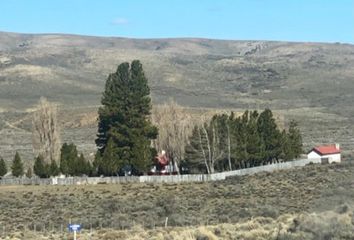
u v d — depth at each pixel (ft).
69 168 286.46
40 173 283.59
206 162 308.60
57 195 244.01
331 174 249.14
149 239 118.32
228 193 233.96
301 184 235.61
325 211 116.06
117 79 302.25
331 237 94.02
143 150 289.94
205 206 203.10
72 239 132.98
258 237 107.65
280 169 286.46
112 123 298.56
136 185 264.72
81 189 256.32
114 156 289.12
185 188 254.27
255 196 222.28
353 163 279.28
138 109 299.99
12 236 145.28
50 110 305.12
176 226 150.51
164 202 212.43
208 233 113.91
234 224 135.54
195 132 312.71
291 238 96.22
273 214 159.12
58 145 303.68
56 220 184.34
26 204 224.74
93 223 168.04
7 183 277.64
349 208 112.68
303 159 306.14
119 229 151.23
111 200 228.63
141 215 186.60
